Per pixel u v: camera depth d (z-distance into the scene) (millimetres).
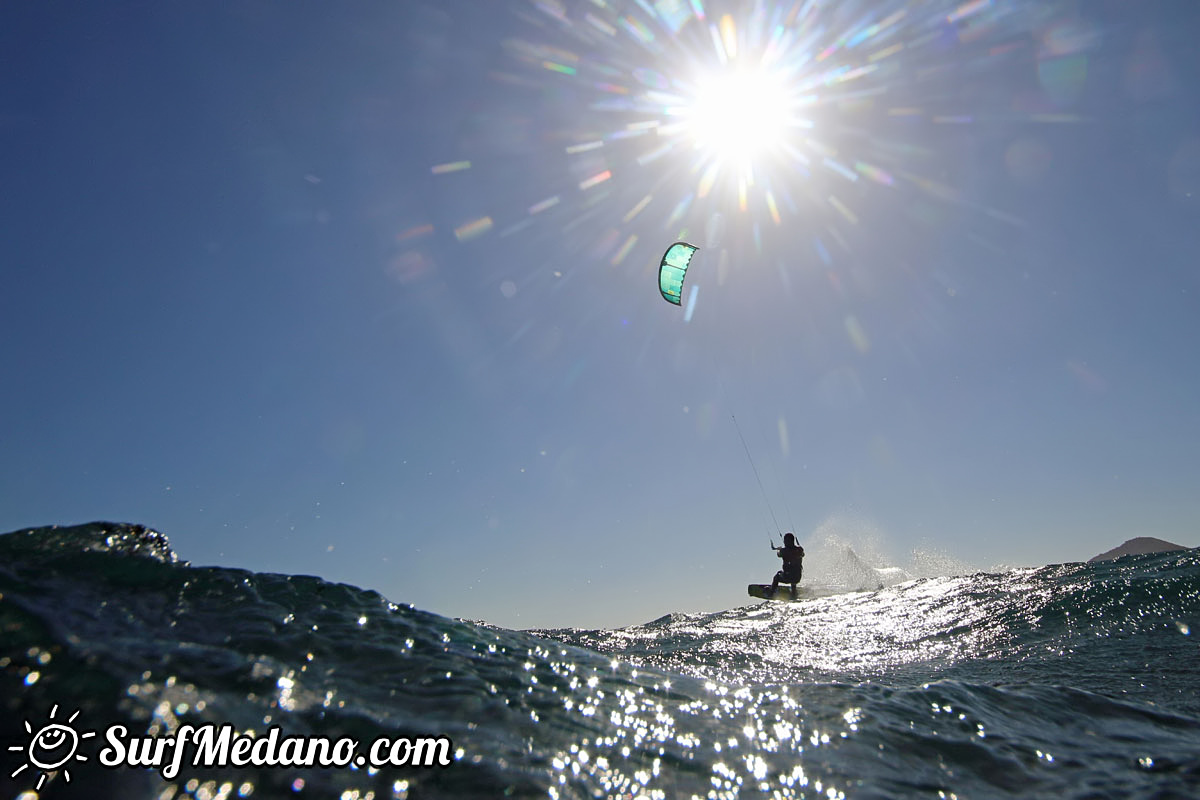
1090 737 2732
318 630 2791
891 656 4941
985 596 7379
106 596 2617
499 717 2357
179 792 1641
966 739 2648
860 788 2184
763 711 2867
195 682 2137
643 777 2105
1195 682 3580
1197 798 2141
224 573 3121
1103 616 5441
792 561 13227
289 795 1708
